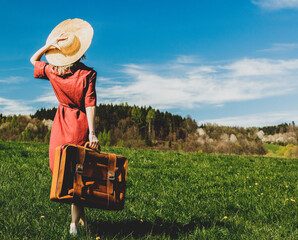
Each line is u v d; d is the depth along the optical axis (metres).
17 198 4.82
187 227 4.21
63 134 3.26
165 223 4.32
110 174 3.02
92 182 2.92
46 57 3.34
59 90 3.29
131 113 164.88
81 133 3.26
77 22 3.37
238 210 5.20
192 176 9.27
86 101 3.24
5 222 3.58
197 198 6.24
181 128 161.12
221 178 9.05
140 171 9.57
